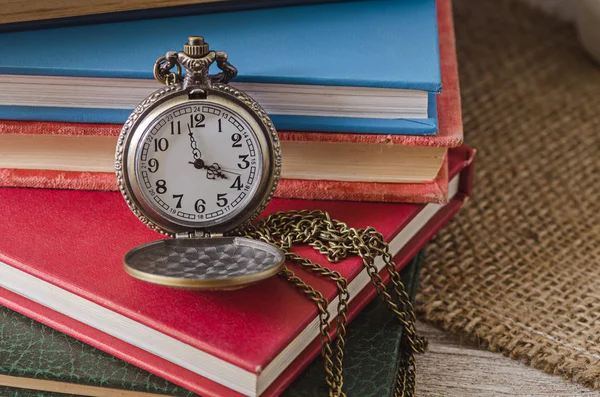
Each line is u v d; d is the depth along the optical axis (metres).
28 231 0.42
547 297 0.46
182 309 0.39
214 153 0.41
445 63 0.48
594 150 0.54
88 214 0.43
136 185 0.41
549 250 0.48
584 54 0.61
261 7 0.46
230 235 0.42
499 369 0.43
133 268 0.38
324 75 0.42
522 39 0.62
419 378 0.43
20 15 0.43
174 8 0.45
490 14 0.63
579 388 0.43
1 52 0.43
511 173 0.52
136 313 0.39
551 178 0.52
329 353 0.40
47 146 0.44
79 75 0.42
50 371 0.40
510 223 0.50
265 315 0.39
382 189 0.44
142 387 0.40
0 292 0.42
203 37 0.42
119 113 0.43
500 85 0.58
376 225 0.43
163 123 0.40
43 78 0.42
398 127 0.43
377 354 0.41
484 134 0.55
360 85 0.42
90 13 0.44
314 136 0.43
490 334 0.44
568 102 0.57
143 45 0.44
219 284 0.37
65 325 0.41
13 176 0.44
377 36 0.45
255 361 0.38
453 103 0.45
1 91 0.43
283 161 0.44
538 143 0.54
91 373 0.40
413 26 0.46
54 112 0.43
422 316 0.45
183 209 0.41
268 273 0.38
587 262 0.48
